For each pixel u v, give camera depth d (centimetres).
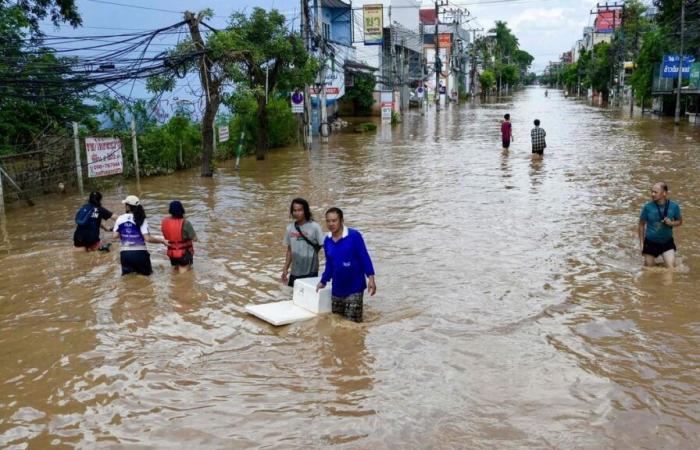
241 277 942
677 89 4025
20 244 1181
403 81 6325
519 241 1128
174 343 704
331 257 747
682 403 555
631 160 2219
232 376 621
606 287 870
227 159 2584
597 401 560
